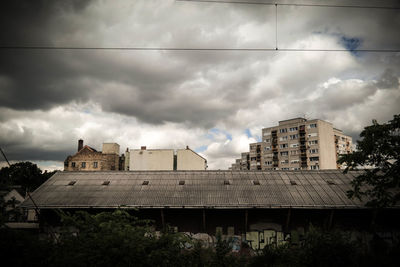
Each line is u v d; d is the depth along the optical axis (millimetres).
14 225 21000
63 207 19859
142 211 20812
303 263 10148
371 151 14055
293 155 84000
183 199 20734
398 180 13289
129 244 7539
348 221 20297
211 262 10133
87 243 7668
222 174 24812
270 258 10953
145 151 52156
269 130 91625
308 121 81688
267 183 23016
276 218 20531
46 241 7938
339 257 9883
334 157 82500
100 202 20375
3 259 7043
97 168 59594
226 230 20438
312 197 20703
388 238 19609
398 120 13477
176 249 9055
